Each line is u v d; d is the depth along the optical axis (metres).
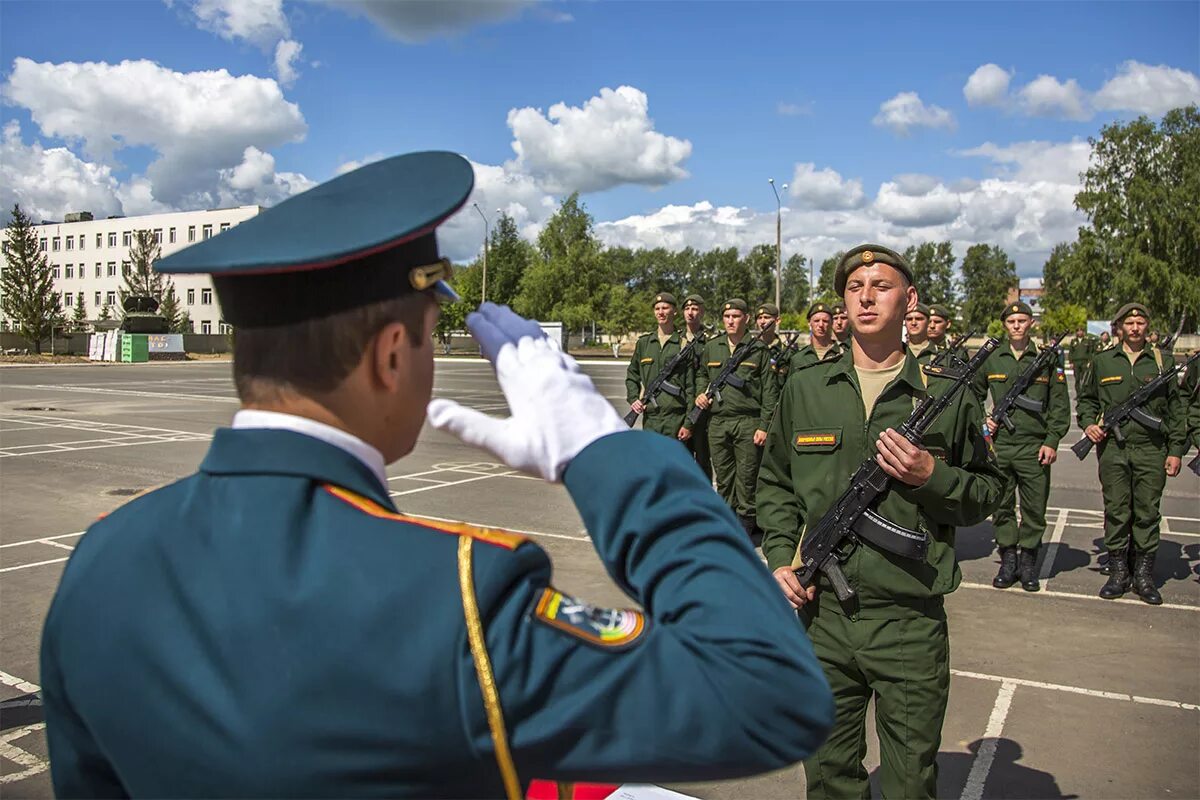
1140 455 6.16
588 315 56.38
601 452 0.93
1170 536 8.14
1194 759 3.84
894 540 2.78
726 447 8.37
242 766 0.78
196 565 0.86
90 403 20.11
